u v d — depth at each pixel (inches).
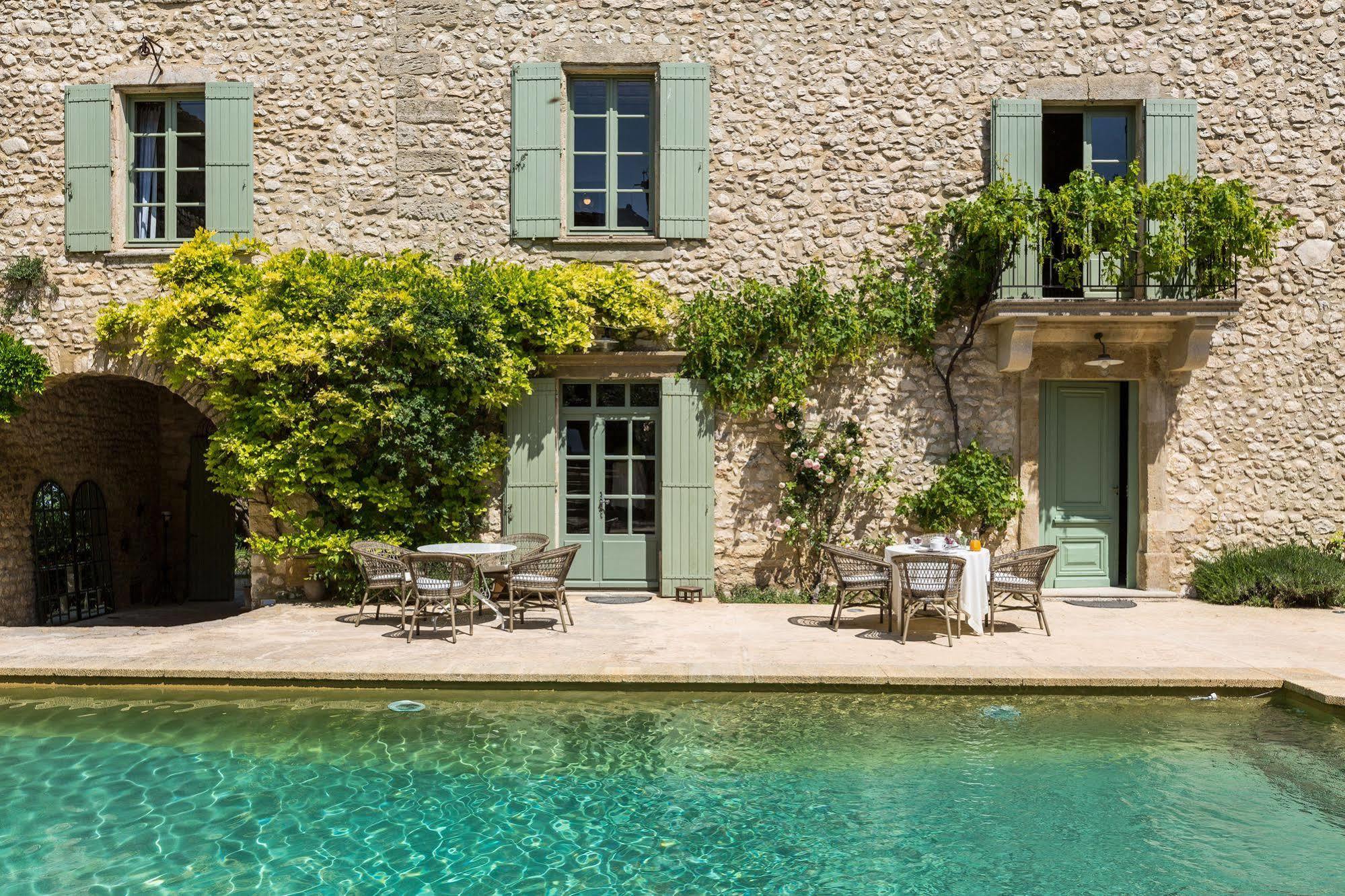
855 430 312.8
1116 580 326.0
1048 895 122.0
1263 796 151.7
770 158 315.3
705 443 312.8
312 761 165.5
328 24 315.9
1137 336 309.1
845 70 314.8
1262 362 315.0
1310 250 314.0
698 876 128.2
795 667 202.7
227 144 314.3
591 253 317.1
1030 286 304.3
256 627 255.1
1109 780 157.6
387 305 289.3
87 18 316.2
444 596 238.5
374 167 316.2
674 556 312.2
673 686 198.1
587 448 322.0
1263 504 314.8
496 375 297.4
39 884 124.9
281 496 301.7
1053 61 313.1
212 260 301.4
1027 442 314.8
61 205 317.4
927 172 313.9
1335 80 313.0
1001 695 197.5
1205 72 313.3
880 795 152.5
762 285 309.9
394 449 293.3
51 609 371.9
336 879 127.1
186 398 311.4
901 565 236.2
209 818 144.8
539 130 314.2
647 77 322.7
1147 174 311.1
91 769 162.1
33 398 355.3
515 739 175.2
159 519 455.8
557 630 251.1
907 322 310.7
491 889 124.6
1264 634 248.4
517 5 314.8
